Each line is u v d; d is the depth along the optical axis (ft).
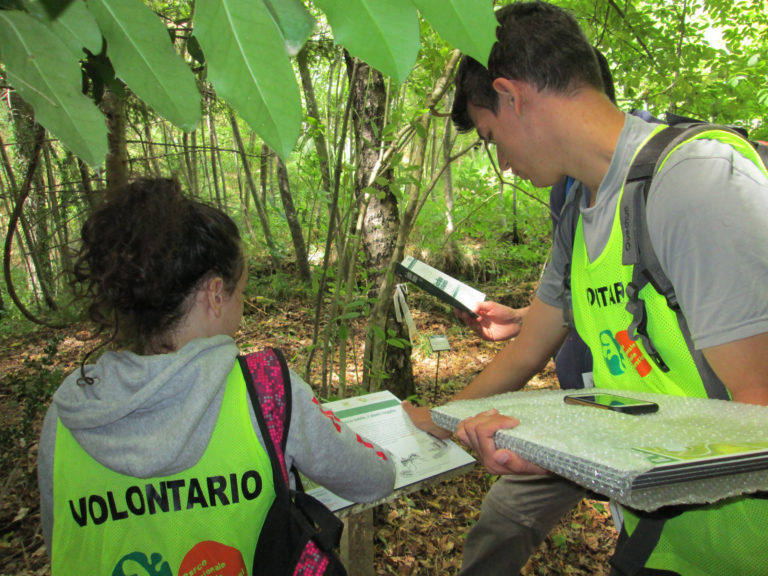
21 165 11.34
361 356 13.65
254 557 2.65
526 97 3.25
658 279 2.92
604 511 8.60
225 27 1.16
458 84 3.66
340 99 10.05
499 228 27.30
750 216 2.46
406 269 6.37
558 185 4.65
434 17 1.10
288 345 16.05
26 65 1.28
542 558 7.53
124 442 2.46
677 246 2.69
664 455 2.05
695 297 2.62
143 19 1.29
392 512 8.34
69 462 2.60
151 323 2.78
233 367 2.73
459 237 22.17
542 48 3.12
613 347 3.53
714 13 13.61
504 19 3.29
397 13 1.13
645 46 11.02
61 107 1.32
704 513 2.82
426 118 6.18
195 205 2.88
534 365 4.99
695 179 2.62
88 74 2.99
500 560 5.72
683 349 2.99
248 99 1.21
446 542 7.78
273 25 1.16
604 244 3.36
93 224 2.76
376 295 9.59
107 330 3.05
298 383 2.87
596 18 10.20
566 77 3.15
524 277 24.61
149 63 1.32
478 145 6.40
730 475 2.20
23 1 1.29
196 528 2.54
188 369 2.55
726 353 2.52
